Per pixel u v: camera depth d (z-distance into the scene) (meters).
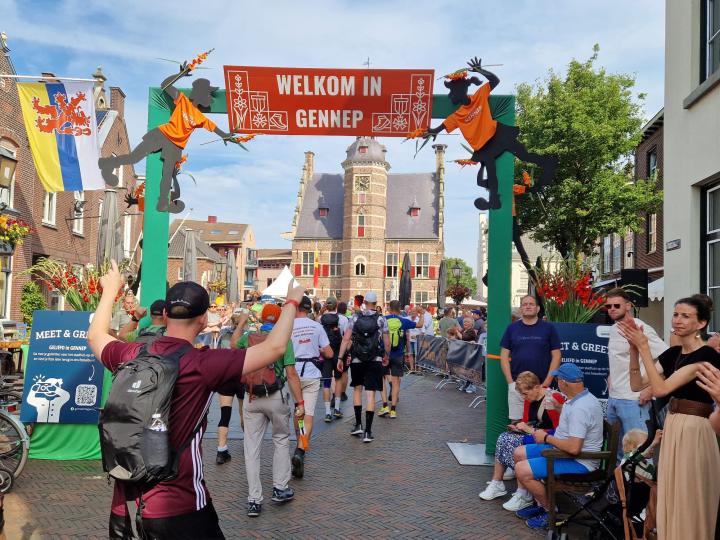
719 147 6.60
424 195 64.00
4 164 7.81
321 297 63.00
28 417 6.52
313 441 7.83
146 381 2.21
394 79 6.95
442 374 14.79
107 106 25.16
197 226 62.94
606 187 18.81
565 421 4.69
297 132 7.16
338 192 65.56
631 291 8.02
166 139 6.94
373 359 7.87
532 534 4.66
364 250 60.84
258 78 6.96
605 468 4.80
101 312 2.67
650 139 20.78
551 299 6.98
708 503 3.35
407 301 25.08
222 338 9.06
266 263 81.75
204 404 2.36
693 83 7.34
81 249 20.30
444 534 4.64
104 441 2.16
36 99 10.28
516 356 6.23
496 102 6.97
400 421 9.30
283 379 5.57
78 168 10.38
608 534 4.22
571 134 18.89
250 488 5.02
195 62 6.89
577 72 19.88
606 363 6.63
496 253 6.98
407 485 5.90
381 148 61.88
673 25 7.91
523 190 7.11
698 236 7.27
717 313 6.96
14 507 5.02
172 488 2.28
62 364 6.59
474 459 6.88
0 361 7.79
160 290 7.01
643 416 5.25
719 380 3.16
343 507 5.23
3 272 15.41
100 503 5.15
